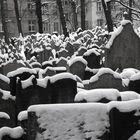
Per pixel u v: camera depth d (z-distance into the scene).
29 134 3.73
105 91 4.67
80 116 3.71
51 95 5.94
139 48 8.91
